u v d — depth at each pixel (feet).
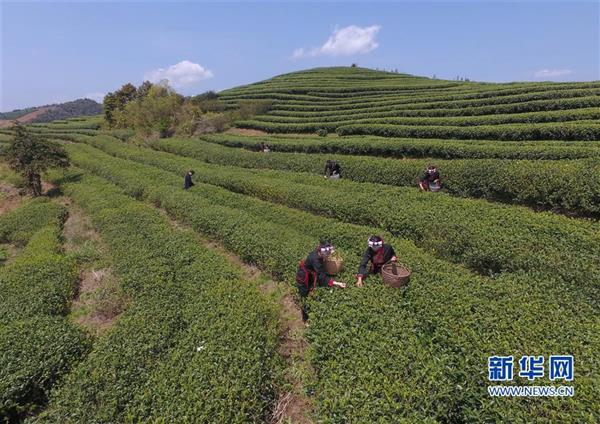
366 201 54.90
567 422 15.66
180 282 40.27
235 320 29.14
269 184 73.26
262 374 23.88
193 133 185.16
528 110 106.63
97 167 116.16
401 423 16.70
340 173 83.51
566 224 38.75
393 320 24.08
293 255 38.63
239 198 68.95
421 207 50.08
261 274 43.86
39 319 35.06
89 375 26.32
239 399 21.68
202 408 20.80
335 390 19.29
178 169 105.60
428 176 62.49
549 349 20.36
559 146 70.33
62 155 108.68
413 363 20.11
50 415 23.89
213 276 39.52
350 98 195.42
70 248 61.77
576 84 112.47
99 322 38.50
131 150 145.69
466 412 17.99
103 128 222.07
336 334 23.40
